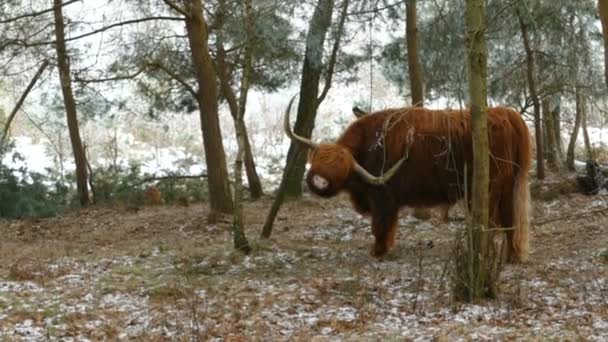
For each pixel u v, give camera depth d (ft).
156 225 59.21
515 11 55.26
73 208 73.41
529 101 64.64
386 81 78.54
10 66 71.00
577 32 62.28
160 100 72.08
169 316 31.89
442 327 28.68
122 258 45.96
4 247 52.75
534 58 64.64
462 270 32.45
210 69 57.93
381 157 42.14
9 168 71.67
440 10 41.42
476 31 31.09
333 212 62.13
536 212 56.49
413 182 41.81
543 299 32.81
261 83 71.20
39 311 33.32
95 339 29.04
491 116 40.22
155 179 73.56
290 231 54.24
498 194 40.24
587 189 61.77
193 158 94.17
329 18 52.13
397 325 29.60
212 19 66.49
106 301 35.32
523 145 40.42
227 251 45.83
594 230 49.60
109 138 99.35
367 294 34.50
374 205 42.65
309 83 66.95
